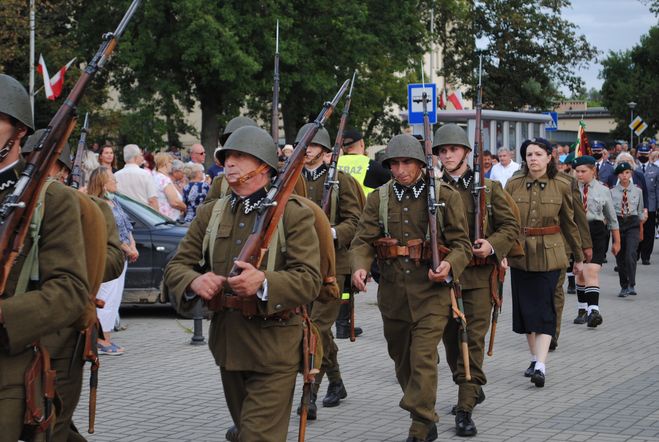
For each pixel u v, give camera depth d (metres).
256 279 4.82
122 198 13.05
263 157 5.10
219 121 35.53
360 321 12.66
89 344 4.91
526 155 9.36
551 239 9.08
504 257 7.76
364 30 36.59
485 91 49.91
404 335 6.98
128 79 36.00
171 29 32.94
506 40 49.22
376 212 7.03
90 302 4.68
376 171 10.69
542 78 50.56
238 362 5.07
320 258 5.32
